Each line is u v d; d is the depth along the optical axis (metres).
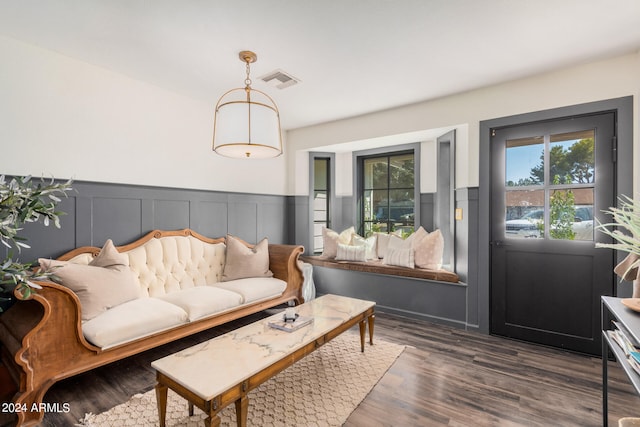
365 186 4.72
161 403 1.59
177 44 2.25
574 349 2.64
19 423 1.67
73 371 1.88
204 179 3.51
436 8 1.82
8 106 2.19
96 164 2.64
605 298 1.76
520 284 2.88
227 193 3.75
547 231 2.75
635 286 1.83
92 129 2.61
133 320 2.11
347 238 4.30
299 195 4.53
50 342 1.80
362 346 2.56
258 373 1.55
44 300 1.74
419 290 3.45
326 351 2.59
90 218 2.59
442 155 3.70
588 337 2.59
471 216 3.10
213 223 3.59
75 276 2.11
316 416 1.77
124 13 1.89
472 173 3.08
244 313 2.94
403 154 4.36
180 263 3.06
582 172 2.60
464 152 3.18
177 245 3.09
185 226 3.31
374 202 4.64
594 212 2.55
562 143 2.67
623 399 1.94
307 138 4.36
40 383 1.76
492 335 3.00
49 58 2.37
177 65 2.59
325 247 4.33
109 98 2.71
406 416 1.79
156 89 3.05
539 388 2.08
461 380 2.17
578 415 1.80
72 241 2.49
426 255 3.57
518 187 2.88
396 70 2.63
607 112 2.48
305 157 4.57
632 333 1.25
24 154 2.27
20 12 1.88
